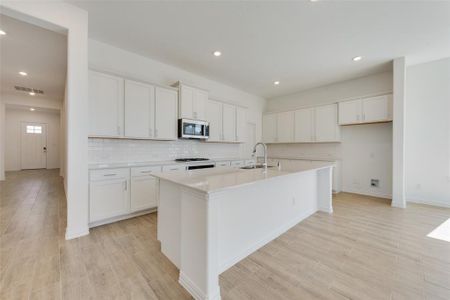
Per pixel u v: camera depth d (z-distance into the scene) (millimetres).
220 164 4328
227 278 1681
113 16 2469
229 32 2799
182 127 3719
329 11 2338
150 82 3361
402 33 2795
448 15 2385
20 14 1998
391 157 4207
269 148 6320
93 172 2598
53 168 8758
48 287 1532
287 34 2834
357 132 4625
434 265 1851
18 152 8094
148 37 2949
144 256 1985
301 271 1774
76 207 2367
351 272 1757
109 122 2914
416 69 3898
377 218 3072
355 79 4617
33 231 2506
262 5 2246
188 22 2582
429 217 3107
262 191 2244
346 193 4664
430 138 3803
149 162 3502
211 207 1388
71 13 2279
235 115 5066
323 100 5188
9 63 3691
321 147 5223
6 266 1787
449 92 3617
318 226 2771
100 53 3092
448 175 3648
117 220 2906
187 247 1546
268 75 4438
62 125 6359
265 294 1497
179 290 1535
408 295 1479
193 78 4367
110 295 1467
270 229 2367
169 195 1905
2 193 4387
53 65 3779
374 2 2180
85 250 2076
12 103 5703
